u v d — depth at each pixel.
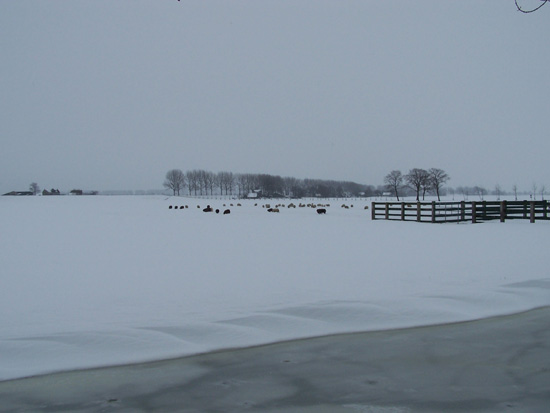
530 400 4.55
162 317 7.02
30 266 11.59
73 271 10.87
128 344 5.97
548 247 14.59
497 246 14.95
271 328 6.63
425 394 4.69
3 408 4.46
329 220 28.52
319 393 4.74
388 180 106.25
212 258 12.73
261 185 144.88
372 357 5.67
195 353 5.78
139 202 70.50
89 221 27.72
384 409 4.39
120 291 8.77
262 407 4.45
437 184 95.81
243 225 24.47
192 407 4.46
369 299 7.94
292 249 14.51
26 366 5.39
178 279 9.85
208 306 7.63
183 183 147.00
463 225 23.61
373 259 12.44
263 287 8.99
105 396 4.71
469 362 5.50
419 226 23.31
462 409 4.37
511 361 5.52
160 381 5.04
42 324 6.70
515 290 8.67
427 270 10.73
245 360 5.59
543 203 25.00
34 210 42.12
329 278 9.84
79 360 5.55
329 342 6.17
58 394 4.75
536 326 6.80
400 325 6.82
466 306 7.70
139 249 14.63
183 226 23.83
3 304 7.85
